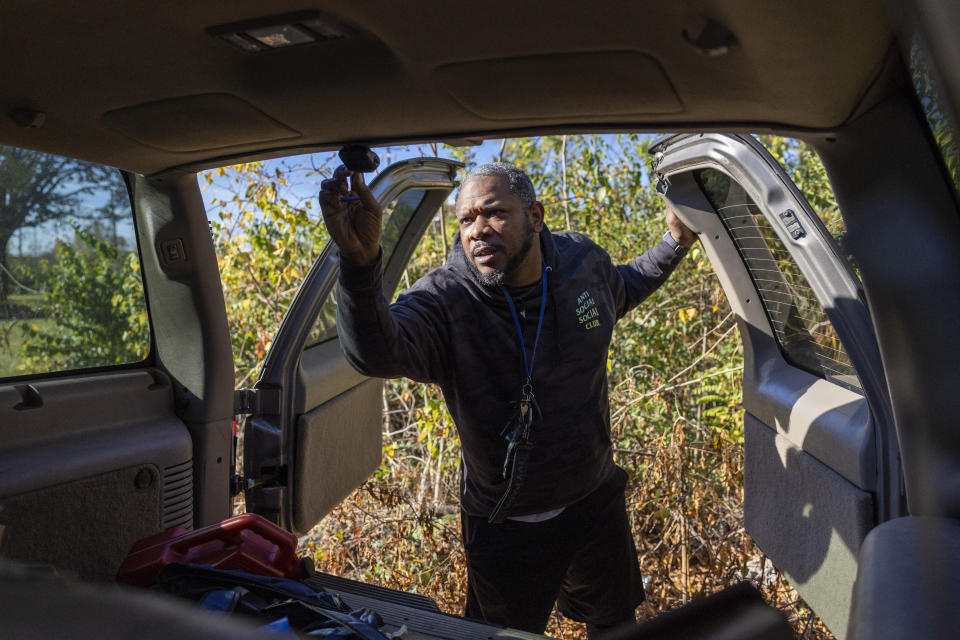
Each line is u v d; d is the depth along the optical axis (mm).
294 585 1647
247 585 1647
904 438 1298
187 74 1538
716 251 2953
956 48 560
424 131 1793
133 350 2734
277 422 2801
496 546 2646
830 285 2129
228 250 5820
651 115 1611
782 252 2654
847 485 2139
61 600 397
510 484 2447
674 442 4285
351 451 3357
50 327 2496
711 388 4988
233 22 1304
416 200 3834
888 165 1365
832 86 1317
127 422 2555
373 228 1985
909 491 1294
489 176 2402
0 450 2166
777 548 2660
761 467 2830
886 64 1227
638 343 5340
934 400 1211
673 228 3053
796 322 2756
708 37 1201
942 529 834
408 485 5133
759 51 1245
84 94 1642
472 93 1561
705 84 1419
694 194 2916
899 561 744
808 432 2402
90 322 2604
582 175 6039
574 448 2574
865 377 2018
